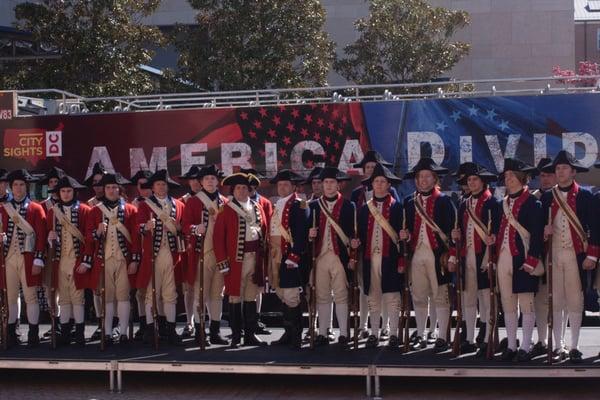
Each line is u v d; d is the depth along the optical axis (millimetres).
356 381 9391
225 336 10273
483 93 12094
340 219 9367
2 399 8812
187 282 10016
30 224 9797
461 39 35125
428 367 8344
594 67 30594
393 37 24734
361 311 9984
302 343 9836
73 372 10086
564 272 8547
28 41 21031
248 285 9758
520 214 8570
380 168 9281
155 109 13688
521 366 8242
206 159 12250
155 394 8953
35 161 12758
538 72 34750
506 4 34781
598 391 8734
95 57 20172
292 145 12000
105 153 12547
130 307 10125
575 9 44375
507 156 11516
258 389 9102
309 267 9516
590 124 11344
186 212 9906
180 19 34531
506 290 8664
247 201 9750
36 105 13750
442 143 11656
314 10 21641
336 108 11891
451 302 9211
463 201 9266
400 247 9180
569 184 8617
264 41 21047
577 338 8477
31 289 9828
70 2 20672
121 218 9945
